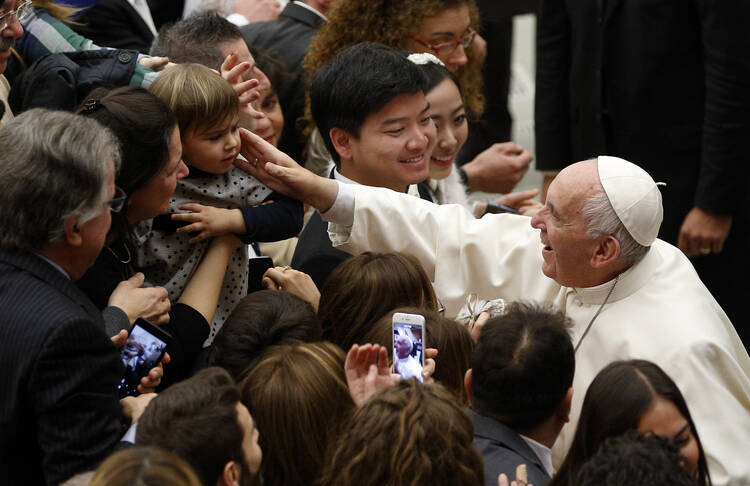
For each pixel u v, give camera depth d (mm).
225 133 12188
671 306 12656
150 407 8422
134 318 11016
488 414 10320
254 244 15898
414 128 15031
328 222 14523
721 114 20547
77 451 9078
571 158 23750
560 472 10117
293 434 9766
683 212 21859
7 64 14586
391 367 11383
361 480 8375
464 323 14008
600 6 21922
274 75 17688
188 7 22594
